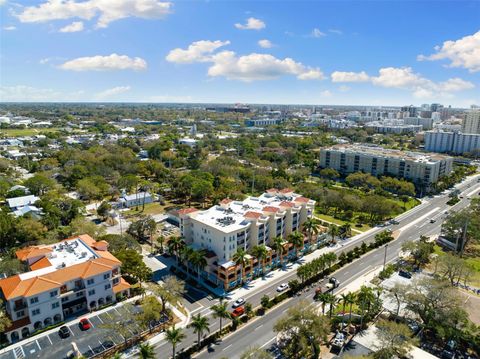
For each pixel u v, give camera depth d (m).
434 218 185.62
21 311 86.12
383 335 78.75
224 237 113.25
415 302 93.06
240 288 112.12
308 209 144.00
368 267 127.69
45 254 102.00
